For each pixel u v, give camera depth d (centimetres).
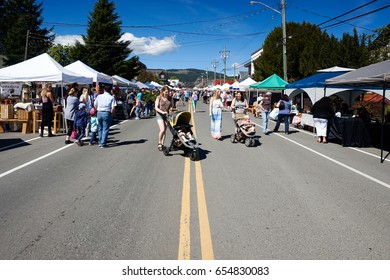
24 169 724
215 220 446
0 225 425
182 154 913
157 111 910
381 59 2308
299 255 355
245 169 749
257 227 425
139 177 662
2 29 5531
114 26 4844
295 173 720
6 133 1319
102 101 987
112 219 446
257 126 1758
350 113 1484
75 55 4778
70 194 550
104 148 999
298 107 2205
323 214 475
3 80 1343
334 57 2241
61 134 1290
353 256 355
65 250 361
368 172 743
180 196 545
